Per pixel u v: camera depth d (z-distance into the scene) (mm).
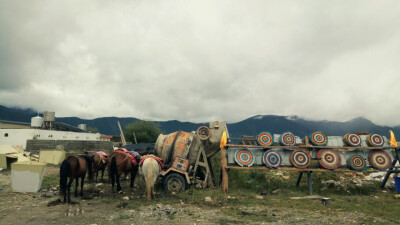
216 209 8938
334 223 7332
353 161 13250
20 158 21812
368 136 13688
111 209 8664
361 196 12000
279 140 13781
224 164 12992
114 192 11727
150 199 10227
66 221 7242
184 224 7074
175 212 8328
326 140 13555
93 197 10555
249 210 8852
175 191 12273
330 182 14594
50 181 14500
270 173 17484
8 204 9117
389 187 13805
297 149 13430
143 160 11789
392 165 13688
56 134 39781
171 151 14219
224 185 12625
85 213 8109
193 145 14414
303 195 12211
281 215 8211
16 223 7012
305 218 7852
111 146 40062
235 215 8109
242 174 16750
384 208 9359
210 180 13898
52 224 6961
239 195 11867
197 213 8305
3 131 33969
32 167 11586
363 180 15266
